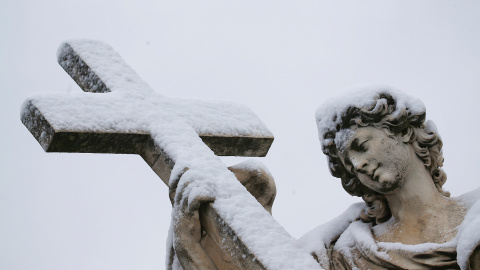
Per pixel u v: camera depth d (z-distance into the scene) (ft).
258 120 17.31
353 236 16.46
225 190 15.11
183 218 15.11
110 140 16.02
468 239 14.37
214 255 15.46
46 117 15.65
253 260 14.34
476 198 15.97
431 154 16.28
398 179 15.98
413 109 16.10
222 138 16.85
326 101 16.34
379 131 15.96
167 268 16.14
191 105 17.04
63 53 17.79
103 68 17.33
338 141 16.11
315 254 16.74
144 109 16.56
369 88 16.08
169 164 15.84
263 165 17.02
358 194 16.83
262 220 14.76
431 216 15.98
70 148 15.92
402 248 15.52
